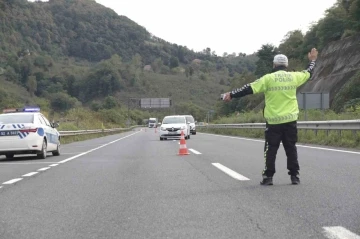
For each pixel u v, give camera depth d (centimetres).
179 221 633
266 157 898
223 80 18862
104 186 965
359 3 6594
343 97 5103
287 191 834
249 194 818
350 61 5956
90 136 4575
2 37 16888
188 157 1606
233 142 2578
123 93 15575
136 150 2114
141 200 796
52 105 12544
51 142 1856
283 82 871
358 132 1948
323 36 7538
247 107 8819
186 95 16375
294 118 880
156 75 18262
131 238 553
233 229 582
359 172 1072
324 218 621
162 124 3341
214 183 963
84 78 15675
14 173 1252
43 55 16525
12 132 1673
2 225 632
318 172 1082
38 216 683
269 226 590
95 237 561
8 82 12988
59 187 962
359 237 527
